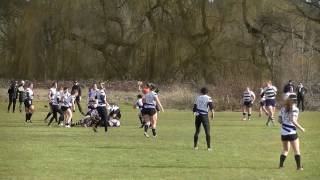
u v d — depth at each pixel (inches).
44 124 4210.1
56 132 3553.2
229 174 1897.1
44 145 2778.1
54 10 7504.9
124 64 7667.3
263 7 7642.7
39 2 7514.8
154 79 7431.1
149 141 3046.3
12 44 7642.7
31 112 4424.2
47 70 7504.9
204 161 2229.3
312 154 2544.3
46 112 5674.2
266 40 7628.0
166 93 6953.7
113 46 7682.1
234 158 2336.4
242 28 7509.8
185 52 7431.1
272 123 4350.4
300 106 6673.2
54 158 2281.0
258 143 2974.9
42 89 7362.2
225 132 3690.9
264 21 7746.1
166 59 7431.1
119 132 3629.4
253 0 7529.5
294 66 7770.7
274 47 7795.3
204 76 7367.1
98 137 3253.0
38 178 1770.4
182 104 6688.0
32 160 2214.6
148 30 7529.5
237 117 5408.5
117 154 2440.9
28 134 3398.1
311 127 4215.1
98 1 7652.6
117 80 7647.6
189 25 7460.6
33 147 2684.5
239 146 2822.3
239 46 7436.0
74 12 7524.6
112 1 7652.6
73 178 1774.1
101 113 3602.4
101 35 7652.6
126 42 7642.7
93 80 7603.4
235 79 6978.4
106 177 1802.4
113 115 4158.5
